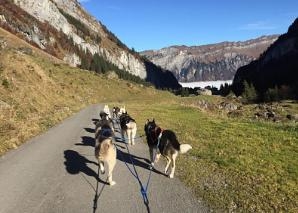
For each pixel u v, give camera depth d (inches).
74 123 1091.3
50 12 7598.4
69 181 476.1
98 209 382.9
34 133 857.5
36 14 7106.3
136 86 4761.3
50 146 705.6
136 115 1312.7
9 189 446.6
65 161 580.7
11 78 1360.7
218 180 477.7
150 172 518.3
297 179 481.4
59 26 7819.9
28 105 1181.7
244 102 5108.3
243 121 1130.0
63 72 3469.5
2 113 925.2
